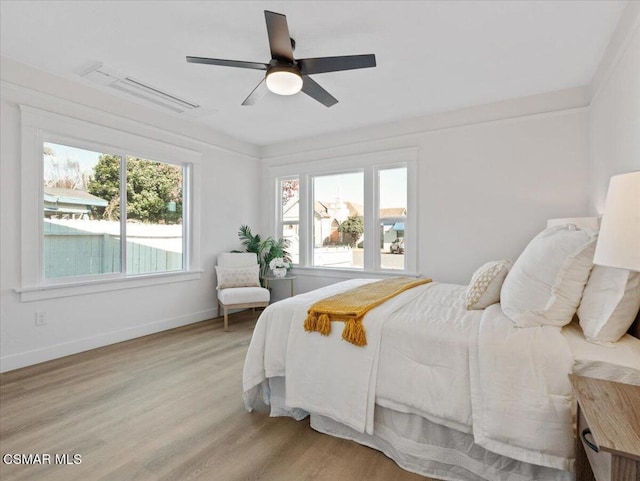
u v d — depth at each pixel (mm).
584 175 3043
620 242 1071
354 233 4461
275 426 1957
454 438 1558
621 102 2094
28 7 2021
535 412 1325
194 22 2168
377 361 1715
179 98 3369
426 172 3812
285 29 1875
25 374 2602
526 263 1688
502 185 3408
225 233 4594
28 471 1547
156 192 3832
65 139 3023
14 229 2693
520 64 2688
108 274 3355
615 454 783
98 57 2605
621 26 2076
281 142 4938
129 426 1928
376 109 3633
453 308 1976
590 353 1344
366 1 1959
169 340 3463
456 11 2053
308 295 2334
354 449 1752
